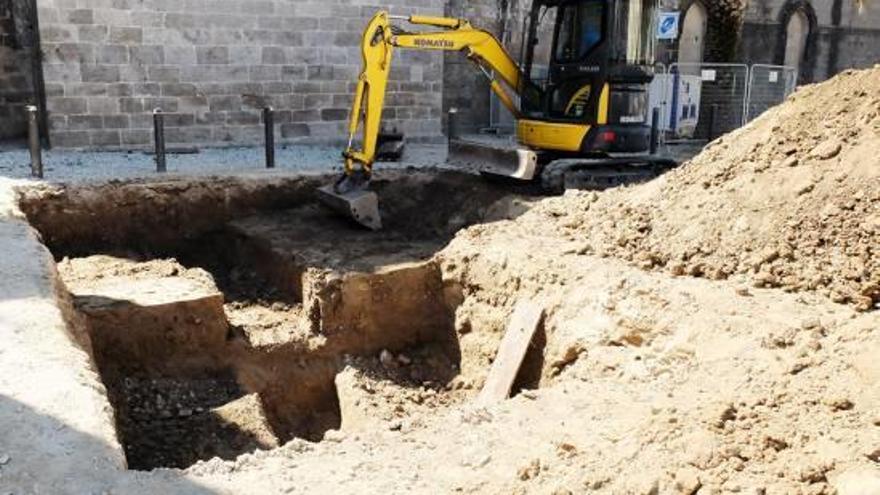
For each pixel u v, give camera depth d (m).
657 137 16.25
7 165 11.32
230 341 8.09
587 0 10.57
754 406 4.52
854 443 3.93
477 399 7.12
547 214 9.28
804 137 7.50
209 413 7.34
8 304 5.99
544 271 7.59
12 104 13.64
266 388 8.01
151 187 10.12
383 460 4.77
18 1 13.29
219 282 9.66
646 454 4.24
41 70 12.71
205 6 13.56
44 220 9.52
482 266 8.27
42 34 12.45
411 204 11.17
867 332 5.12
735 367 5.30
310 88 14.77
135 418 7.21
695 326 6.01
